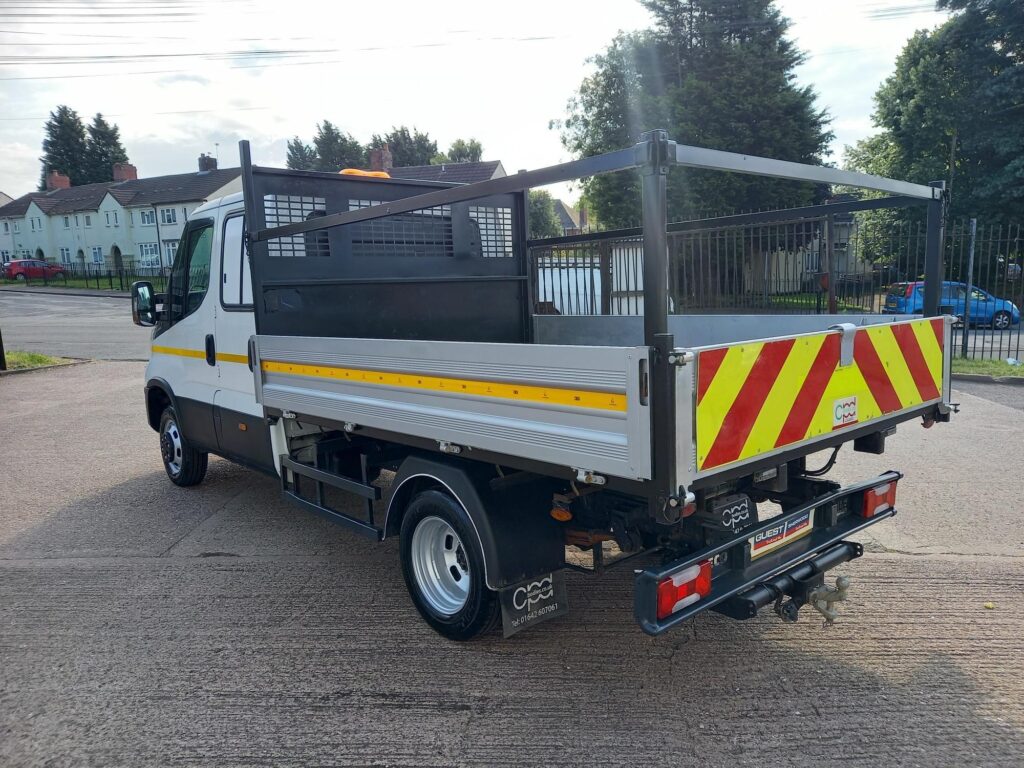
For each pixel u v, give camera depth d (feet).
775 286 31.68
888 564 14.82
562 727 9.78
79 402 37.37
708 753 9.15
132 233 177.37
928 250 13.01
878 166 103.50
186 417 20.40
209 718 10.20
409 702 10.48
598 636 12.30
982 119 89.30
